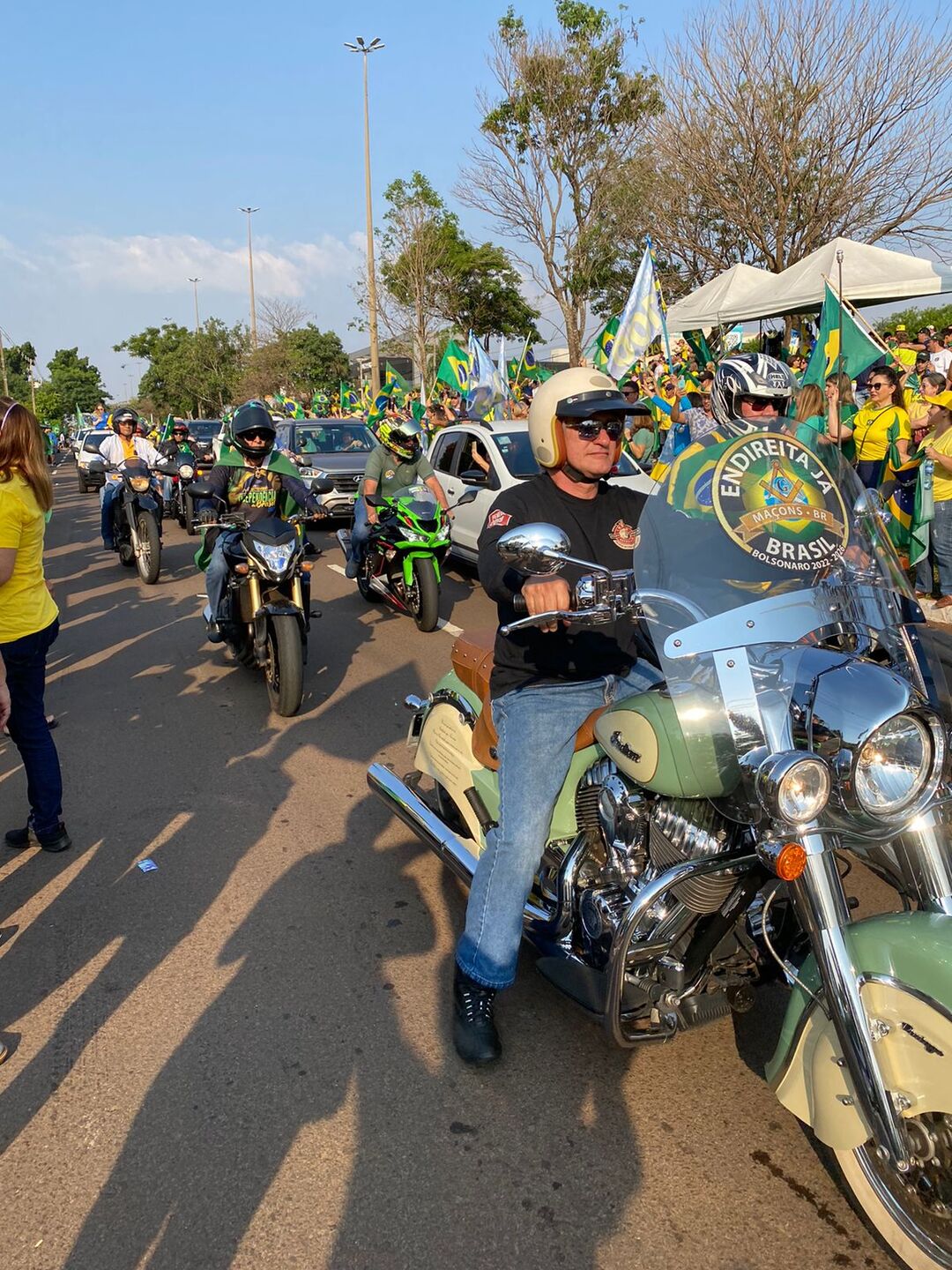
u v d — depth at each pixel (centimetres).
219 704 631
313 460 1400
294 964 344
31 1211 242
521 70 2167
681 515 244
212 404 6066
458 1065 293
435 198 2941
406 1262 227
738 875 240
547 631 255
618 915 255
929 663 243
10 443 378
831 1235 234
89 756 544
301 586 633
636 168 2030
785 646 225
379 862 418
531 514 281
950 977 197
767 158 1734
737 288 1283
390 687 659
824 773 202
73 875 409
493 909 284
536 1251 229
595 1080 287
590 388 271
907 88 1619
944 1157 207
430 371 3152
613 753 255
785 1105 236
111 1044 303
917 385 1051
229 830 449
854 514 250
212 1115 273
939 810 217
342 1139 264
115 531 1194
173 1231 236
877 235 1752
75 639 816
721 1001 261
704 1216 239
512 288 3359
